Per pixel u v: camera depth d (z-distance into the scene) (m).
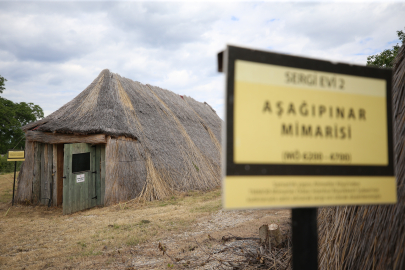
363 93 1.27
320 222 3.25
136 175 9.81
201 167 13.48
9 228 6.56
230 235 5.37
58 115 10.21
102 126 9.26
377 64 9.43
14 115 36.38
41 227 6.63
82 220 7.29
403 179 1.96
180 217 7.15
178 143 13.43
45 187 9.87
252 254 4.09
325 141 1.20
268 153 1.11
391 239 1.93
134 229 6.11
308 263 1.19
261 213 7.38
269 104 1.14
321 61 1.23
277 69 1.17
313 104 1.20
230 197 1.05
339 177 1.19
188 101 20.62
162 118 14.04
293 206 1.12
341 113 1.23
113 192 8.98
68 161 8.42
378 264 2.02
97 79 12.41
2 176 16.92
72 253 4.75
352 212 2.52
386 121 1.29
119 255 4.57
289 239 4.11
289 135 1.15
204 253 4.45
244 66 1.13
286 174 1.13
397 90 2.53
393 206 1.99
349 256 2.41
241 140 1.09
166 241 5.25
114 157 9.20
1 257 4.65
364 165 1.23
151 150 11.16
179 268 3.91
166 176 11.01
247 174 1.08
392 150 1.28
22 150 9.91
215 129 19.75
